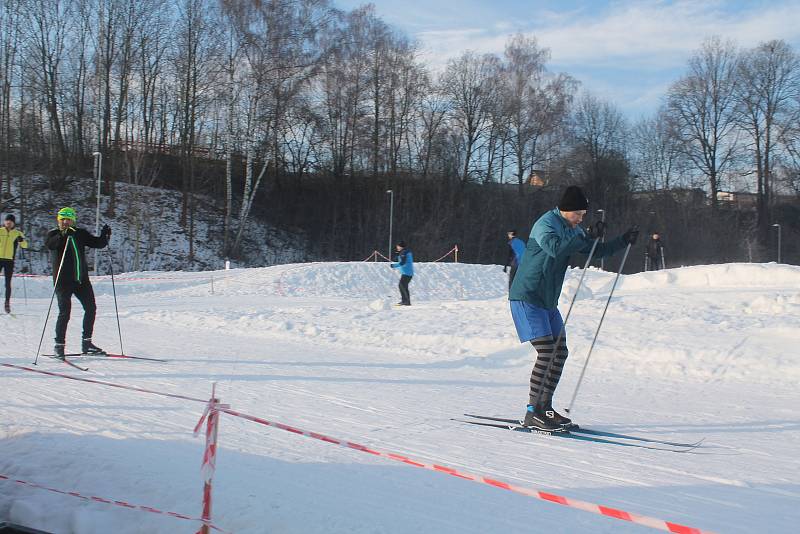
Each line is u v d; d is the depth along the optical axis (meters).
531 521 3.27
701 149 51.78
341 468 4.08
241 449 4.45
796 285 14.20
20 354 8.20
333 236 42.66
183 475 3.88
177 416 5.27
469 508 3.43
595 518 3.32
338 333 10.48
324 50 35.16
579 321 10.02
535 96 47.78
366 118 44.25
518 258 13.52
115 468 3.98
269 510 3.35
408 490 3.70
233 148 38.75
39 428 4.79
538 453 4.50
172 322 12.03
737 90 50.69
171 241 36.22
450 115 47.69
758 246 48.06
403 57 45.38
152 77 38.69
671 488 3.80
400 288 15.45
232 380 6.94
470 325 10.45
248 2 33.22
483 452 4.50
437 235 42.91
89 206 36.25
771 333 8.18
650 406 6.15
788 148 49.78
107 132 37.62
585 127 53.75
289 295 20.53
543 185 49.38
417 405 6.03
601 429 5.25
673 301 11.16
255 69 33.88
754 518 3.33
